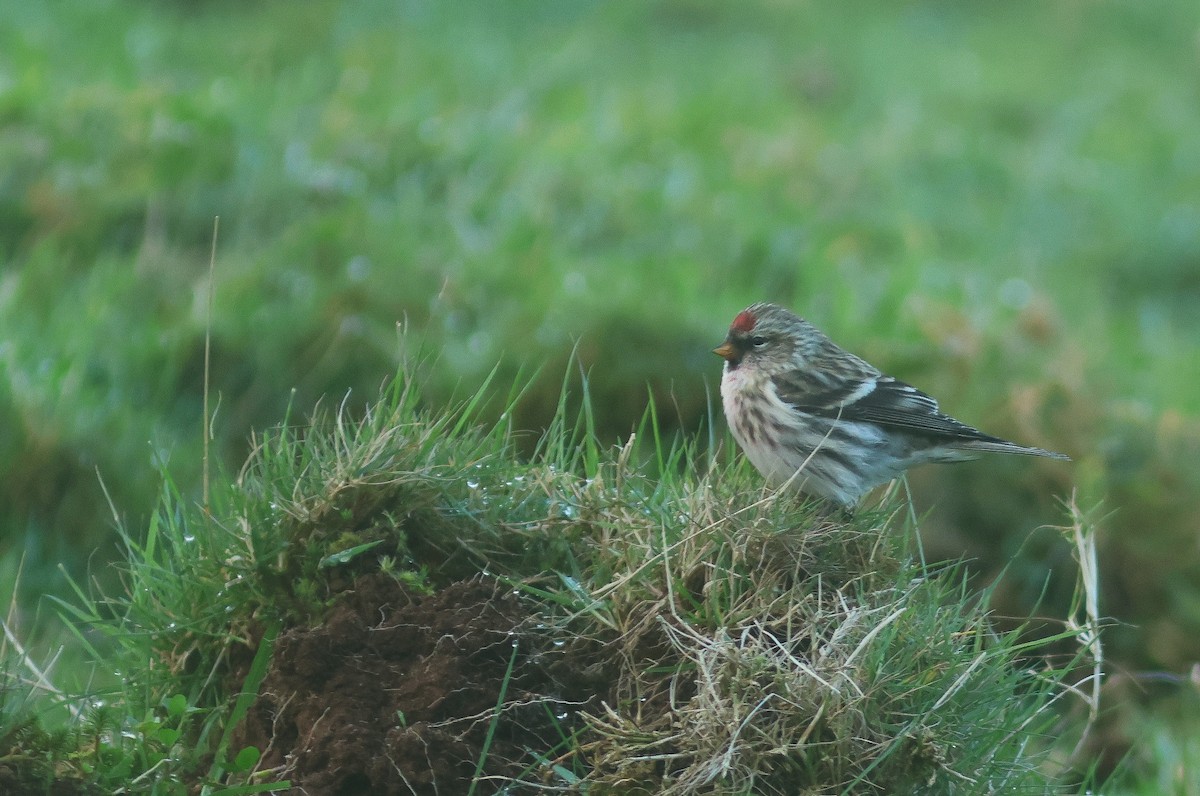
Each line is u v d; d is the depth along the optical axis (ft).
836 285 48.65
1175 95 85.71
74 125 44.70
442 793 17.74
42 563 30.27
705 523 19.86
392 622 19.16
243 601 19.61
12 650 22.71
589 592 19.58
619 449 22.77
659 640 18.95
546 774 17.84
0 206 41.47
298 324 37.70
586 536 20.65
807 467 27.78
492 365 37.68
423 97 56.24
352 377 36.96
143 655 19.81
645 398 38.42
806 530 20.15
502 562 20.42
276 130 47.83
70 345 35.32
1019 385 41.96
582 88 65.31
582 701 18.88
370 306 38.73
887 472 28.53
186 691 19.69
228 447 35.06
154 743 18.34
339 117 50.08
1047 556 37.47
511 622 19.26
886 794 17.66
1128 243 65.16
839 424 27.58
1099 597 37.42
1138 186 70.95
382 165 47.44
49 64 52.47
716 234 49.60
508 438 21.98
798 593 19.17
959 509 38.22
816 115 71.26
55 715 20.95
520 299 40.78
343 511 19.95
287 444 20.95
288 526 19.89
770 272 49.01
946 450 28.66
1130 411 42.37
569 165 51.70
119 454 32.35
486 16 75.72
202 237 41.93
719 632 18.40
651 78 72.02
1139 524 38.29
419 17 71.87
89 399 33.83
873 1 95.40
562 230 47.16
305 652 18.71
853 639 18.39
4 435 31.45
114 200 41.98
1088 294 59.26
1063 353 45.06
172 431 34.32
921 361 43.52
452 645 18.85
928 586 20.04
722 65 77.25
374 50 62.90
